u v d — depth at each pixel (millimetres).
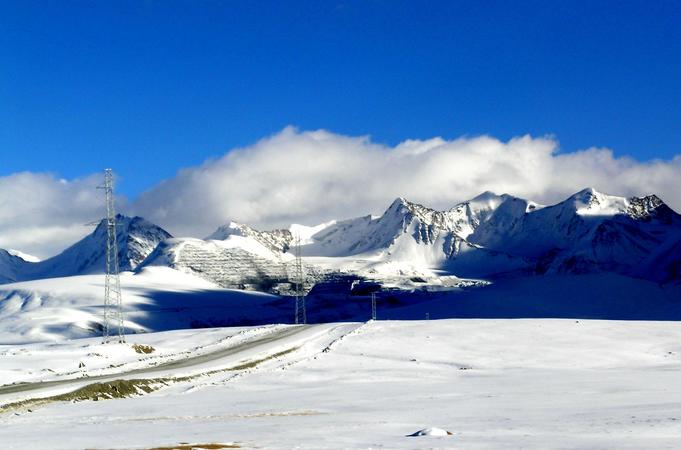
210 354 110438
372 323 148500
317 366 96938
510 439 36531
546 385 72875
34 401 63719
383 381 83938
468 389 71312
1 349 131750
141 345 118312
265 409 57281
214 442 38094
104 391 70375
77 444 38625
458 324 135500
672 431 38469
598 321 133125
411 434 39562
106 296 139500
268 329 149625
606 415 46562
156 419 52125
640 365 97188
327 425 44906
